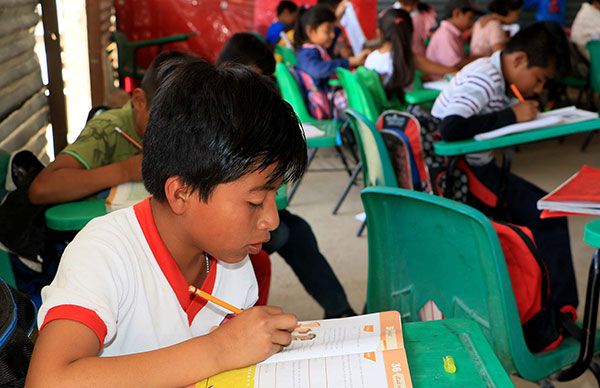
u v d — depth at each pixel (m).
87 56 4.44
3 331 0.87
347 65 4.80
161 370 0.86
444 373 0.90
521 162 5.09
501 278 1.39
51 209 1.79
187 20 7.09
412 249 1.62
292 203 4.17
